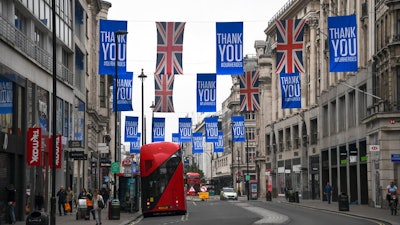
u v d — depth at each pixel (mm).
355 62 35562
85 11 56031
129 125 58219
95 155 67875
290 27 38469
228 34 34938
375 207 47719
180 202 38281
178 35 36031
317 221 31500
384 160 45031
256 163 103125
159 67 35906
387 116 44500
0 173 30281
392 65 44500
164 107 44406
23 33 35469
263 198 92062
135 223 33156
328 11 65438
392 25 44562
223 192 83125
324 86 66312
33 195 35625
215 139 68562
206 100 43781
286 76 47938
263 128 101250
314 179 71688
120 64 38375
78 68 53812
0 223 29938
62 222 33312
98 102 73750
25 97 34031
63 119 44719
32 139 32938
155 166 38312
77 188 52188
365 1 52312
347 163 57062
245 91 54594
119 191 43812
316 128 71562
